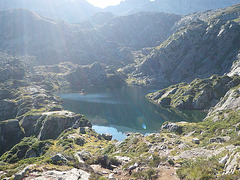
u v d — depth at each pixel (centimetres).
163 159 2106
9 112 15350
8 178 1401
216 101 14162
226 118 7144
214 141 3394
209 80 16538
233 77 15238
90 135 8112
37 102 15825
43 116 11438
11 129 10394
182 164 1741
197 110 14600
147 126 11844
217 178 1143
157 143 4056
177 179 1435
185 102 15425
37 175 1452
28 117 11881
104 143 7188
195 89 16188
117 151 4372
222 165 1330
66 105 17750
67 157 2006
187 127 7350
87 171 1758
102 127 11825
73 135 7812
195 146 3512
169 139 4325
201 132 6247
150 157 2119
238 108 7638
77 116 11138
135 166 1902
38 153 6962
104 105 17900
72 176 1462
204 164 1427
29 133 11006
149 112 15225
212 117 8650
